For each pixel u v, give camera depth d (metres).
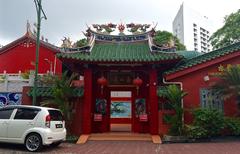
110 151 12.07
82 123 17.16
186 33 89.50
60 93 16.06
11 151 11.62
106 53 17.83
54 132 12.19
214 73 16.55
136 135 16.64
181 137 15.17
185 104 17.17
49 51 30.28
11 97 18.94
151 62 16.52
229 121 15.77
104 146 13.73
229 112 16.98
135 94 18.88
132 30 19.52
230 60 17.52
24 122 12.02
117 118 24.14
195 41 91.50
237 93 15.79
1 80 19.33
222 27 34.25
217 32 34.78
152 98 16.97
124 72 19.03
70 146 13.72
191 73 17.58
